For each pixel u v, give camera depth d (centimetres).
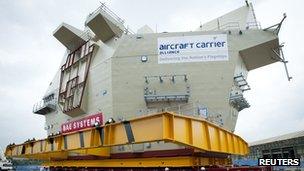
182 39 2331
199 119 1118
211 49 2283
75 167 1797
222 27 2888
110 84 2370
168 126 969
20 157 2184
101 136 1221
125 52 2375
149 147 1323
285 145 3959
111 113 2314
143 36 2392
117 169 1445
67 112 2827
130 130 1079
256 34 2298
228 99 2170
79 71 2866
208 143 1141
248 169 1090
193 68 2261
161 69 2295
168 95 2214
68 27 3008
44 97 3553
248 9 2805
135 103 2273
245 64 2534
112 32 2592
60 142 1559
